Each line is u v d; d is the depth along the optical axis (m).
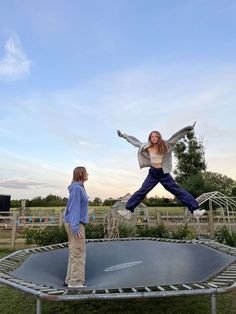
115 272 3.75
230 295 4.42
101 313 3.78
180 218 11.23
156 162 3.71
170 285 2.86
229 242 7.02
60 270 3.96
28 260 4.16
